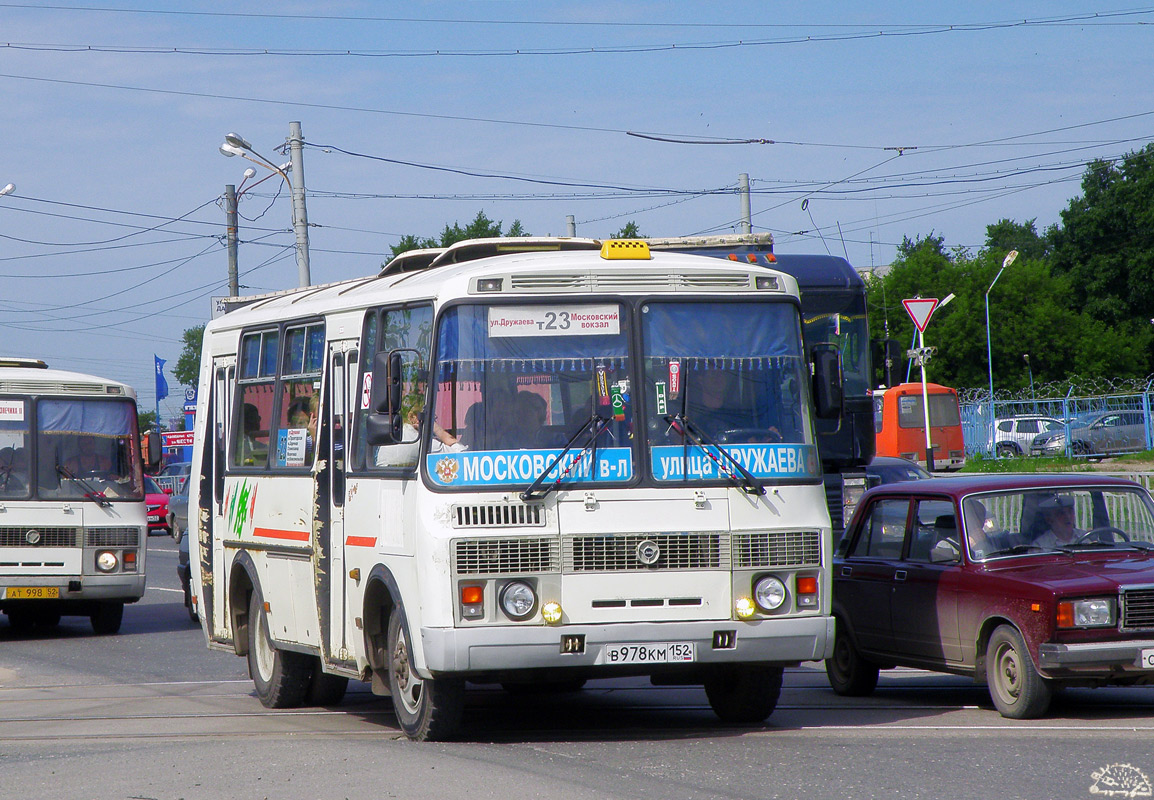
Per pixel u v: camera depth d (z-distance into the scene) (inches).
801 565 644.7
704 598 629.6
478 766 582.9
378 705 858.8
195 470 992.9
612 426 634.8
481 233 4306.1
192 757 640.4
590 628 616.4
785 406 659.4
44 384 1384.1
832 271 1469.0
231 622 903.7
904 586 793.6
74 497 1366.9
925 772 555.5
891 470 1646.2
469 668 608.1
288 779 572.4
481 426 625.0
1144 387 3622.0
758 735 668.7
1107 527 770.2
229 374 927.0
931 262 5457.7
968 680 917.8
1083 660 674.8
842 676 849.5
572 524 621.0
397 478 658.8
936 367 5324.8
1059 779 536.7
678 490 632.4
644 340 645.9
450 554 612.1
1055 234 5802.2
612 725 727.1
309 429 782.5
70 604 1429.6
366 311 721.0
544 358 636.1
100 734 743.7
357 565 705.0
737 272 666.2
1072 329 5285.4
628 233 3882.9
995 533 761.6
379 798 524.1
